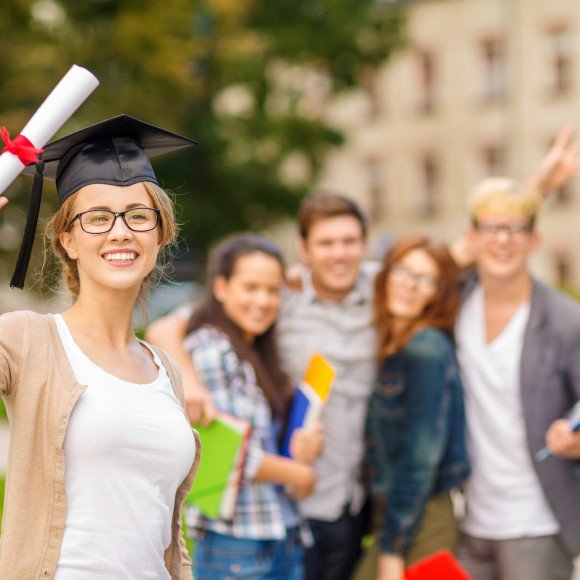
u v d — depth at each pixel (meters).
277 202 32.03
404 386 5.54
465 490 5.78
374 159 49.56
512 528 5.57
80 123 23.52
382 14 33.06
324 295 5.88
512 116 45.69
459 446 5.52
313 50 31.67
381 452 5.62
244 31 30.92
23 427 3.26
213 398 5.29
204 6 28.84
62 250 3.59
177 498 3.67
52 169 3.70
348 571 5.76
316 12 32.31
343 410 5.70
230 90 32.62
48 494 3.26
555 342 5.56
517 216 5.58
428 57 47.75
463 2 46.53
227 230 31.94
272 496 5.29
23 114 23.09
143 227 3.50
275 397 5.48
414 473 5.42
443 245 5.70
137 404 3.39
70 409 3.26
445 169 47.75
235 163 31.16
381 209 49.56
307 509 5.65
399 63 48.34
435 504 5.55
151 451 3.40
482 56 46.50
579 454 5.39
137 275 3.47
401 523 5.44
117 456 3.33
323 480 5.67
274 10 32.44
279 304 5.61
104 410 3.31
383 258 5.87
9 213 22.59
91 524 3.29
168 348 5.44
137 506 3.38
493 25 45.91
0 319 3.35
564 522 5.51
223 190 31.86
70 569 3.26
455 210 47.50
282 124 31.34
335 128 32.56
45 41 23.84
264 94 31.56
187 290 34.59
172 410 3.51
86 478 3.30
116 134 3.58
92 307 3.48
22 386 3.27
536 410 5.53
